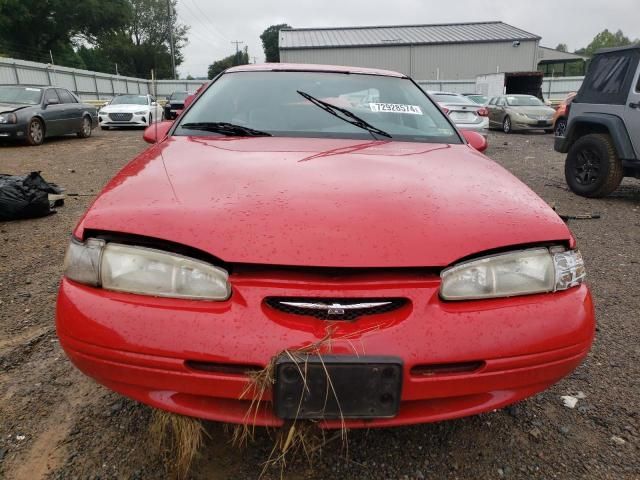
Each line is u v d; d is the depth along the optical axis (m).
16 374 2.29
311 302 1.43
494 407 1.55
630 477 1.75
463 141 2.62
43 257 3.88
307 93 2.76
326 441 1.68
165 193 1.67
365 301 1.44
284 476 1.71
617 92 5.91
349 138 2.45
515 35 38.56
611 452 1.87
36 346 2.53
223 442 1.84
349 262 1.42
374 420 1.46
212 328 1.41
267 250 1.44
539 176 8.01
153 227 1.51
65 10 42.59
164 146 2.27
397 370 1.39
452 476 1.74
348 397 1.39
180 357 1.41
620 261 3.97
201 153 2.09
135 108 16.83
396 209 1.59
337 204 1.59
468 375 1.47
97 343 1.46
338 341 1.39
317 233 1.47
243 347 1.39
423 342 1.42
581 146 6.37
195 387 1.43
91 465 1.74
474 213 1.63
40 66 25.80
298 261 1.42
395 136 2.53
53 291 3.21
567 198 6.38
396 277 1.46
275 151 2.13
